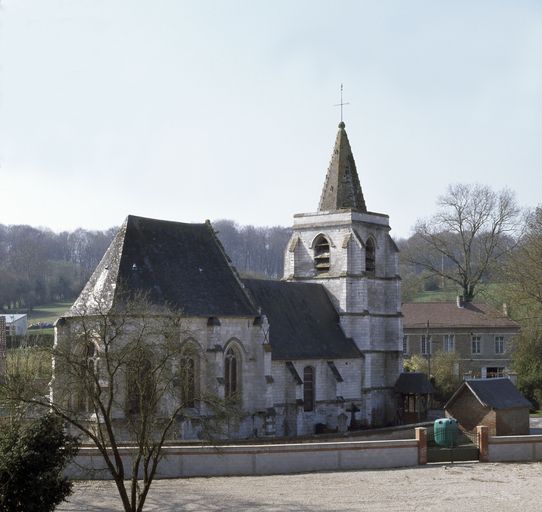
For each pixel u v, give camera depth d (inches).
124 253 2418.8
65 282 7490.2
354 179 3319.4
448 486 1952.5
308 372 2955.2
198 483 1973.4
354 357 3134.8
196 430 2388.0
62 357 1772.9
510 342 4141.2
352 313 3179.1
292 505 1748.3
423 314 4473.4
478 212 4475.9
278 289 3029.0
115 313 1987.0
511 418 2844.5
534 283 3545.8
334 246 3225.9
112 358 1781.5
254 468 2098.9
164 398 2247.8
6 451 1414.9
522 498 1836.9
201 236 2684.5
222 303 2571.4
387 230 3383.4
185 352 2180.1
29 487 1398.9
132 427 1834.4
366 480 2018.9
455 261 4586.6
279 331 2886.3
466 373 4261.8
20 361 2496.3
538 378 3639.3
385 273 3366.1
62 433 1502.2
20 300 6870.1
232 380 2610.7
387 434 2805.1
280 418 2800.2
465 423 2849.4
